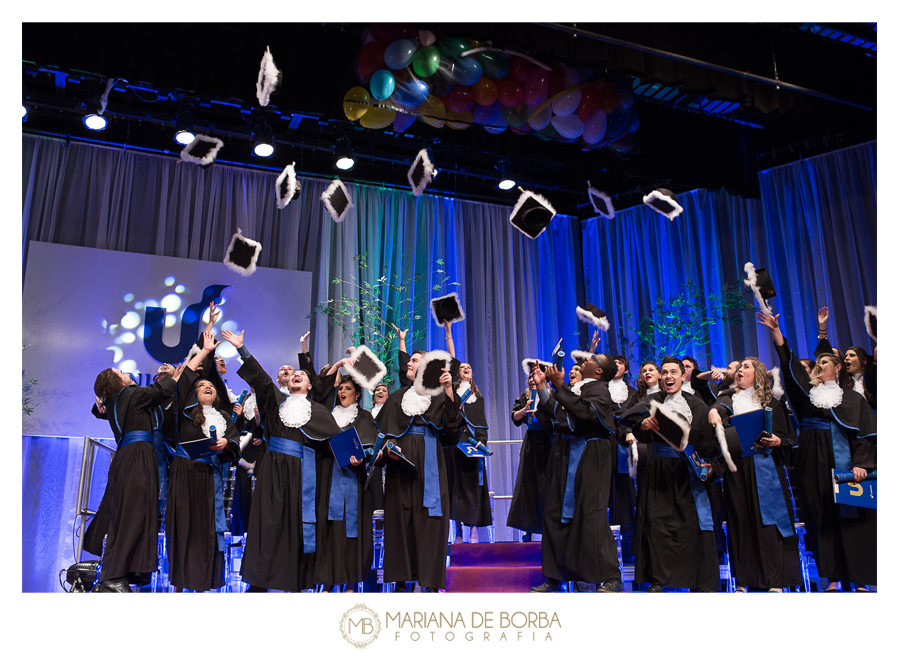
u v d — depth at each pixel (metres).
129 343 7.21
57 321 6.99
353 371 4.38
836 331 7.66
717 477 4.17
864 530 4.07
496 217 9.21
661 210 5.93
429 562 4.08
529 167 8.73
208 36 5.80
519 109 6.41
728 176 7.65
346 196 6.10
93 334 7.10
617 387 5.05
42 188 7.26
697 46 6.12
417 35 5.96
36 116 7.30
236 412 4.76
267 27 5.98
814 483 4.30
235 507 4.96
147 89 5.77
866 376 4.65
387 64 5.88
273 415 4.22
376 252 8.34
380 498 4.88
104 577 3.85
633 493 4.96
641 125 7.40
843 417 4.21
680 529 4.02
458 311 5.42
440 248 8.73
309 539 4.03
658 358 8.33
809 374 4.53
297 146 8.09
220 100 5.86
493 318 8.84
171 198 7.79
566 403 4.11
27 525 6.50
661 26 6.00
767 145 8.22
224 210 7.95
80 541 4.95
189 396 4.32
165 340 7.34
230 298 7.65
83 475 5.07
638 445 5.00
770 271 8.13
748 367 4.33
